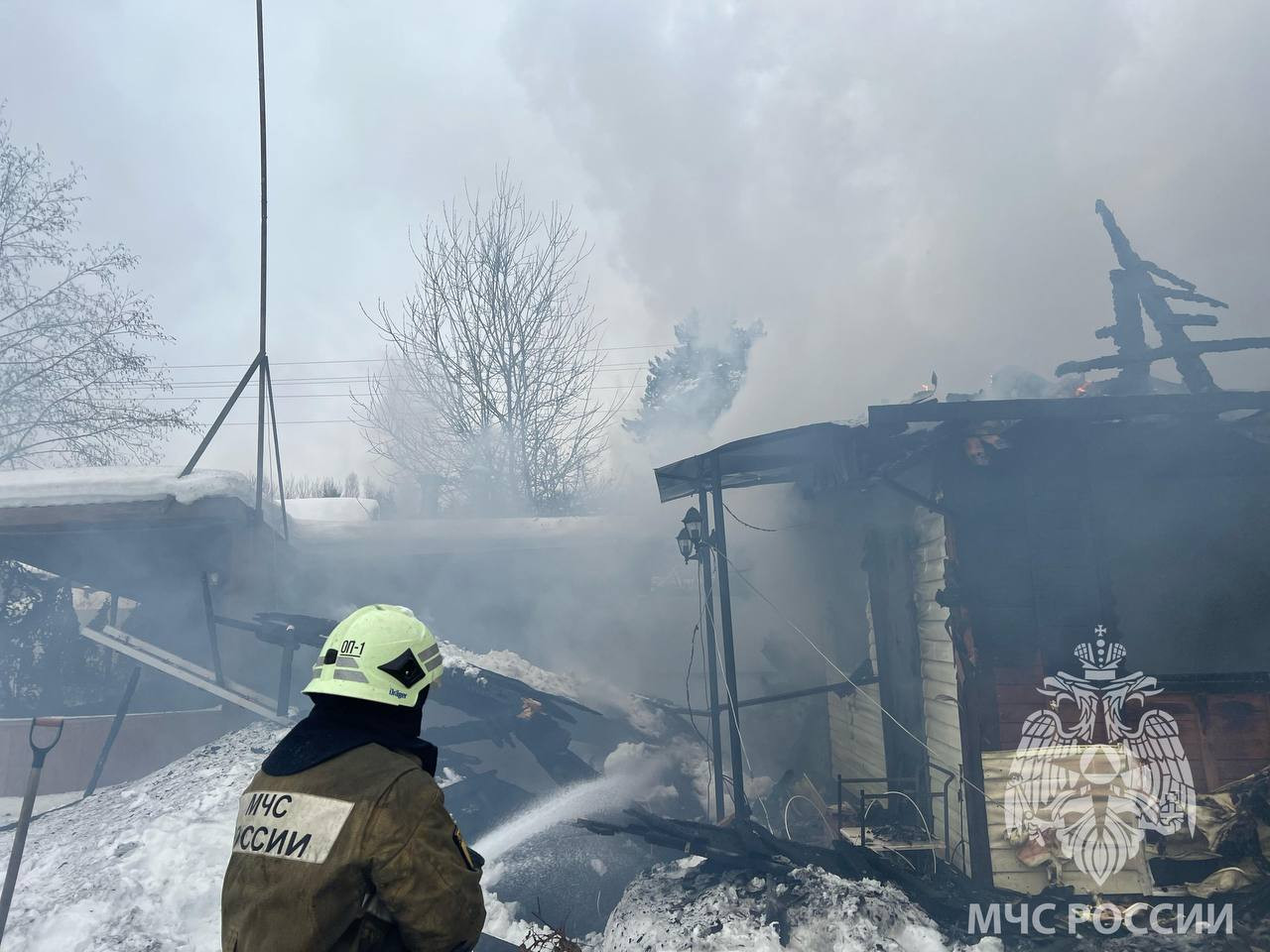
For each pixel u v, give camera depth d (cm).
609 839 814
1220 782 672
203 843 616
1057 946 572
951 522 721
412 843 176
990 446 717
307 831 175
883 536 935
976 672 699
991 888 659
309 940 169
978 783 682
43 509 1044
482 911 186
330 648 200
